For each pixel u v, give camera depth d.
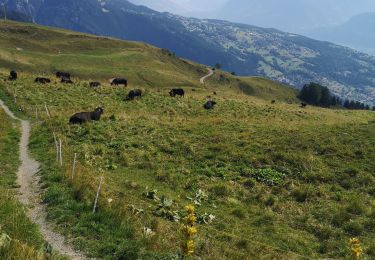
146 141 32.16
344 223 20.02
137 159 27.98
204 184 24.39
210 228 18.06
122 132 34.34
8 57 108.81
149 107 51.09
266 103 74.94
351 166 26.86
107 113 42.62
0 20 168.50
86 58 130.25
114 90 60.34
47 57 121.38
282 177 26.05
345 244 17.97
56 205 16.11
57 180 19.53
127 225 14.70
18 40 140.00
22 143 29.23
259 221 20.05
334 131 35.22
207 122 39.97
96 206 15.79
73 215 15.12
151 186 22.94
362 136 33.22
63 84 61.56
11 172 21.64
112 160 27.28
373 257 16.81
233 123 39.94
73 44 157.25
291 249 17.33
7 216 13.97
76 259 12.36
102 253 12.78
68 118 38.56
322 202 22.39
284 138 32.75
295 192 23.48
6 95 49.84
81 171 21.41
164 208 19.28
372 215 20.70
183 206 20.42
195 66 198.12
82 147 28.81
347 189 24.42
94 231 14.05
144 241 13.65
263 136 34.03
